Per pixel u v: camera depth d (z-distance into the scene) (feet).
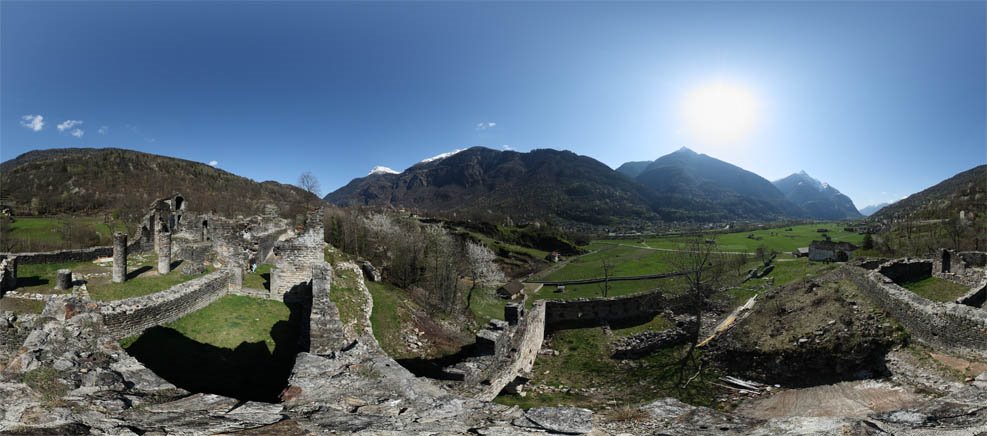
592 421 17.08
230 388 40.63
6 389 17.83
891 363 45.42
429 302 106.93
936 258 85.20
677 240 388.37
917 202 479.00
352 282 72.28
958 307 43.11
